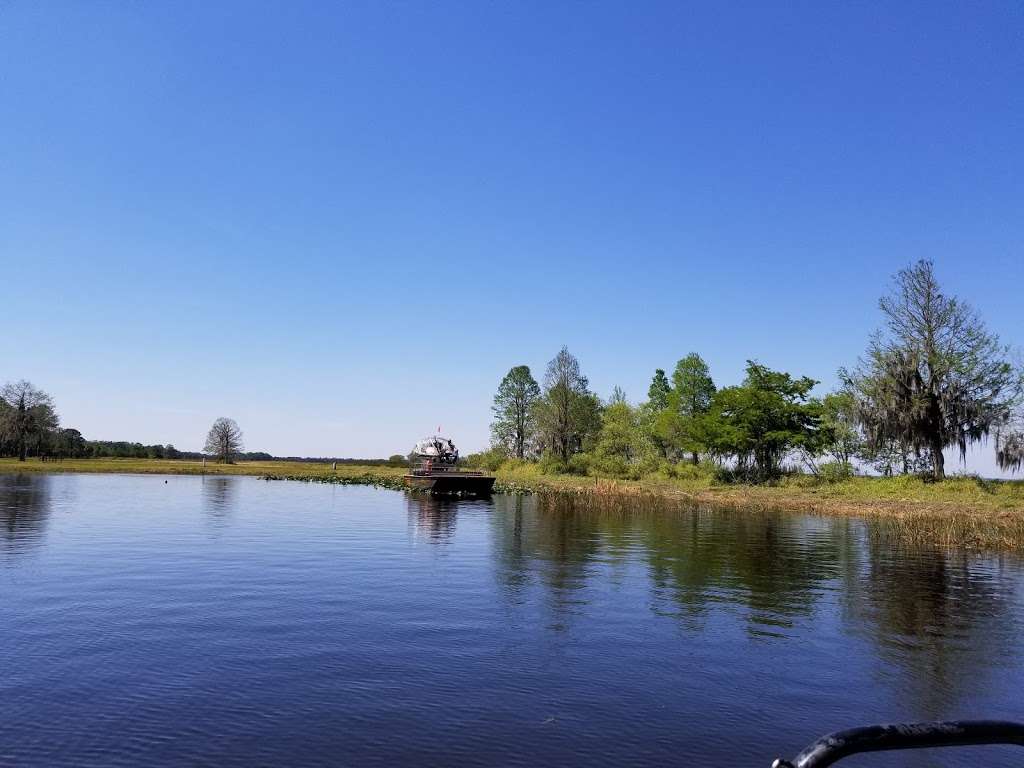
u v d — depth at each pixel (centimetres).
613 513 3375
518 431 9231
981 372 4312
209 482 6444
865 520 3106
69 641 995
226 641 1005
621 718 745
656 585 1492
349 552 1920
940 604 1338
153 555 1812
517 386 9294
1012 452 4222
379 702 776
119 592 1332
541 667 912
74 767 607
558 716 747
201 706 756
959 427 4372
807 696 826
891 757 662
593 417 8588
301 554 1870
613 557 1886
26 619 1118
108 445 12719
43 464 8906
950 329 4412
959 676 908
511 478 6750
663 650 1002
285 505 3703
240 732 689
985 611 1281
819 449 5362
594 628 1116
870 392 4566
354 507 3628
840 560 1889
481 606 1256
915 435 4428
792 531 2617
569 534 2436
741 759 651
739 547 2131
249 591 1357
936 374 4419
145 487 5203
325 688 817
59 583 1418
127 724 705
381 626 1101
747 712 771
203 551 1902
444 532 2466
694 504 3953
